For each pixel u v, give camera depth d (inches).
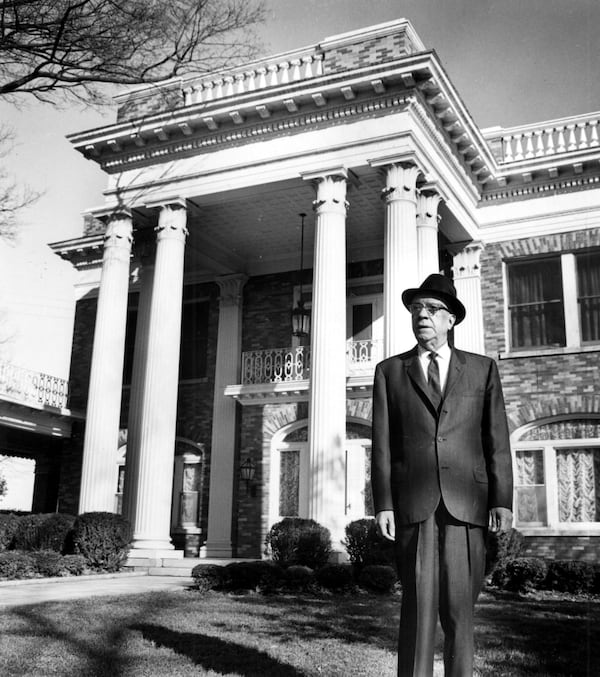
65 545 632.4
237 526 773.3
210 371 848.9
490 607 402.3
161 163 709.3
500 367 703.7
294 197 712.4
